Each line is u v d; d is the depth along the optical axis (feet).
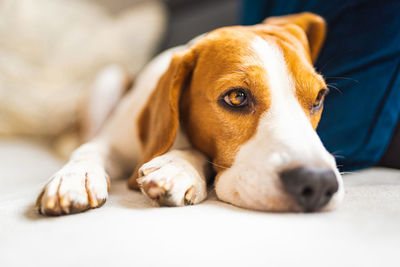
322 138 1.58
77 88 3.31
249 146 1.28
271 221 1.07
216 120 1.36
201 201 1.28
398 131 1.62
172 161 1.31
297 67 1.35
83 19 3.51
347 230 1.00
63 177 1.22
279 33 1.47
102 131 2.16
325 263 0.89
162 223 1.06
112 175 1.62
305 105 1.34
